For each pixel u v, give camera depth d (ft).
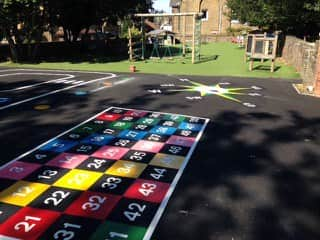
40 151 18.35
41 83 39.45
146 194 14.14
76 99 30.63
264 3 65.67
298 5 61.87
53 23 78.64
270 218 12.70
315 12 61.72
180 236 11.59
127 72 50.24
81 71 51.29
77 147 18.95
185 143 19.80
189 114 25.86
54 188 14.49
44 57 78.69
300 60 48.16
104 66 60.08
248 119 24.72
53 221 12.25
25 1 58.59
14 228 11.84
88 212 12.81
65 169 16.24
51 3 66.08
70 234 11.57
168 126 22.89
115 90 34.99
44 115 25.30
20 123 23.27
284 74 48.14
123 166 16.65
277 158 17.88
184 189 14.60
